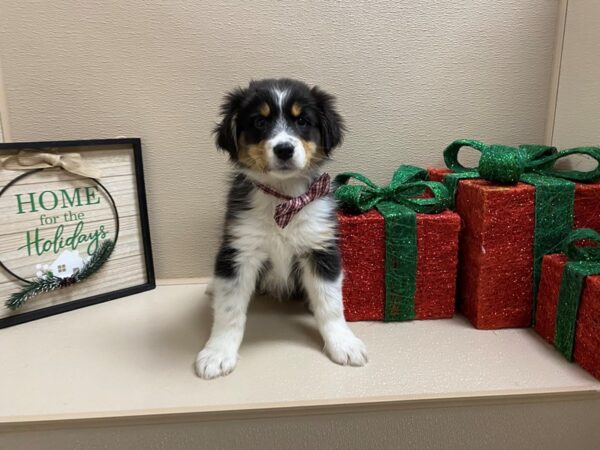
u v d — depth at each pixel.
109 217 1.53
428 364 1.16
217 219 1.62
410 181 1.47
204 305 1.51
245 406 0.99
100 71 1.47
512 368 1.13
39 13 1.42
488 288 1.30
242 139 1.24
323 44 1.50
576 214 1.29
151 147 1.55
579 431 1.08
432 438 1.05
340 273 1.29
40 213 1.40
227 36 1.48
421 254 1.34
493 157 1.27
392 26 1.50
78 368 1.15
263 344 1.27
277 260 1.30
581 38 1.43
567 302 1.16
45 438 0.98
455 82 1.56
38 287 1.40
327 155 1.31
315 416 1.01
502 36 1.53
